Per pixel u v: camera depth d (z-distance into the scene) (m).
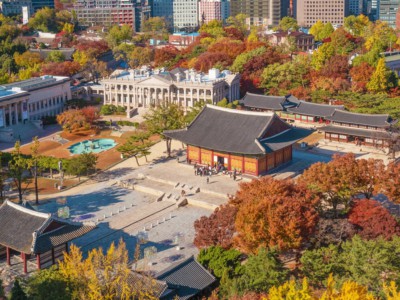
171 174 184.88
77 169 183.88
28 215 126.44
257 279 103.94
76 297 89.38
